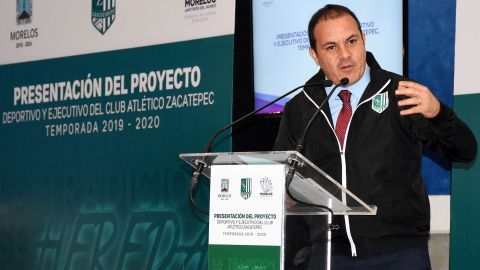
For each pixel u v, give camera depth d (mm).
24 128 5926
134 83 5363
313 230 2871
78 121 5641
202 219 4953
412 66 4266
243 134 4867
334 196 2637
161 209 5172
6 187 5988
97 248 5457
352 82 3369
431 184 4164
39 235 5789
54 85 5781
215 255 2594
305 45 4527
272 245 2504
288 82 4574
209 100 5008
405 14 4152
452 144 3018
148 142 5273
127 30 5414
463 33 4074
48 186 5773
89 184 5551
